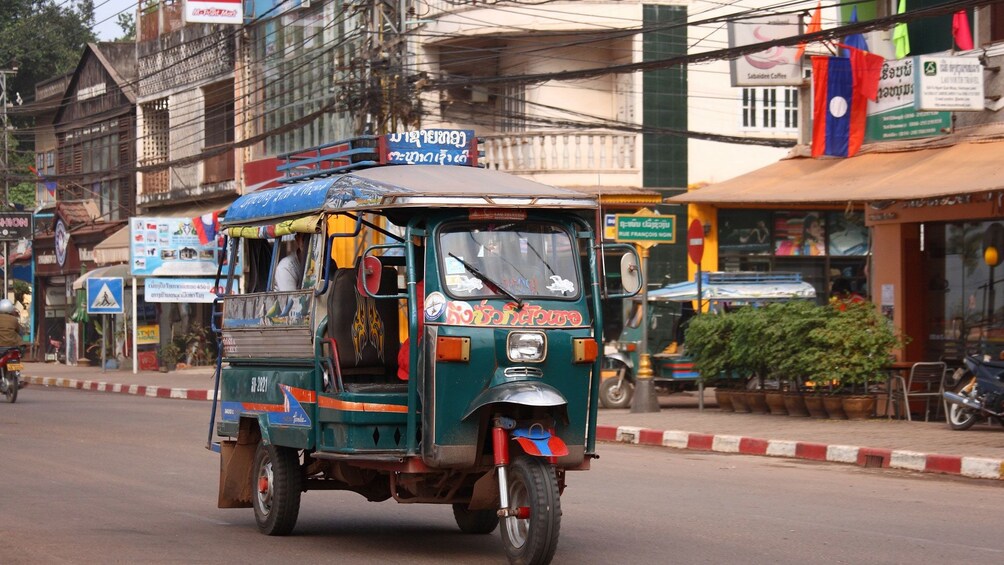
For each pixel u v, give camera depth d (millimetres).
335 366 8164
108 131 44594
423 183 8117
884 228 19547
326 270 8391
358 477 8859
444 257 7820
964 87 16922
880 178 17219
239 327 9742
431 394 7660
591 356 7906
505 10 27766
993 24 17828
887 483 12352
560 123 27000
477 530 9398
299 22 33844
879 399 17891
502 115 27453
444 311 7688
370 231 9156
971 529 9367
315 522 9992
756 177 19781
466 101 29062
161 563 7969
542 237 8148
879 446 14258
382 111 24781
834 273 28266
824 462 14281
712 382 20094
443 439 7609
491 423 7684
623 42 28219
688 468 13703
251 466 9734
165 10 40969
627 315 24844
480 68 29812
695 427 17109
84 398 26297
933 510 10414
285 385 8867
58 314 47156
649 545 8648
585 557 8180
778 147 27312
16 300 48188
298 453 9125
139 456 14656
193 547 8648
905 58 18531
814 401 17938
